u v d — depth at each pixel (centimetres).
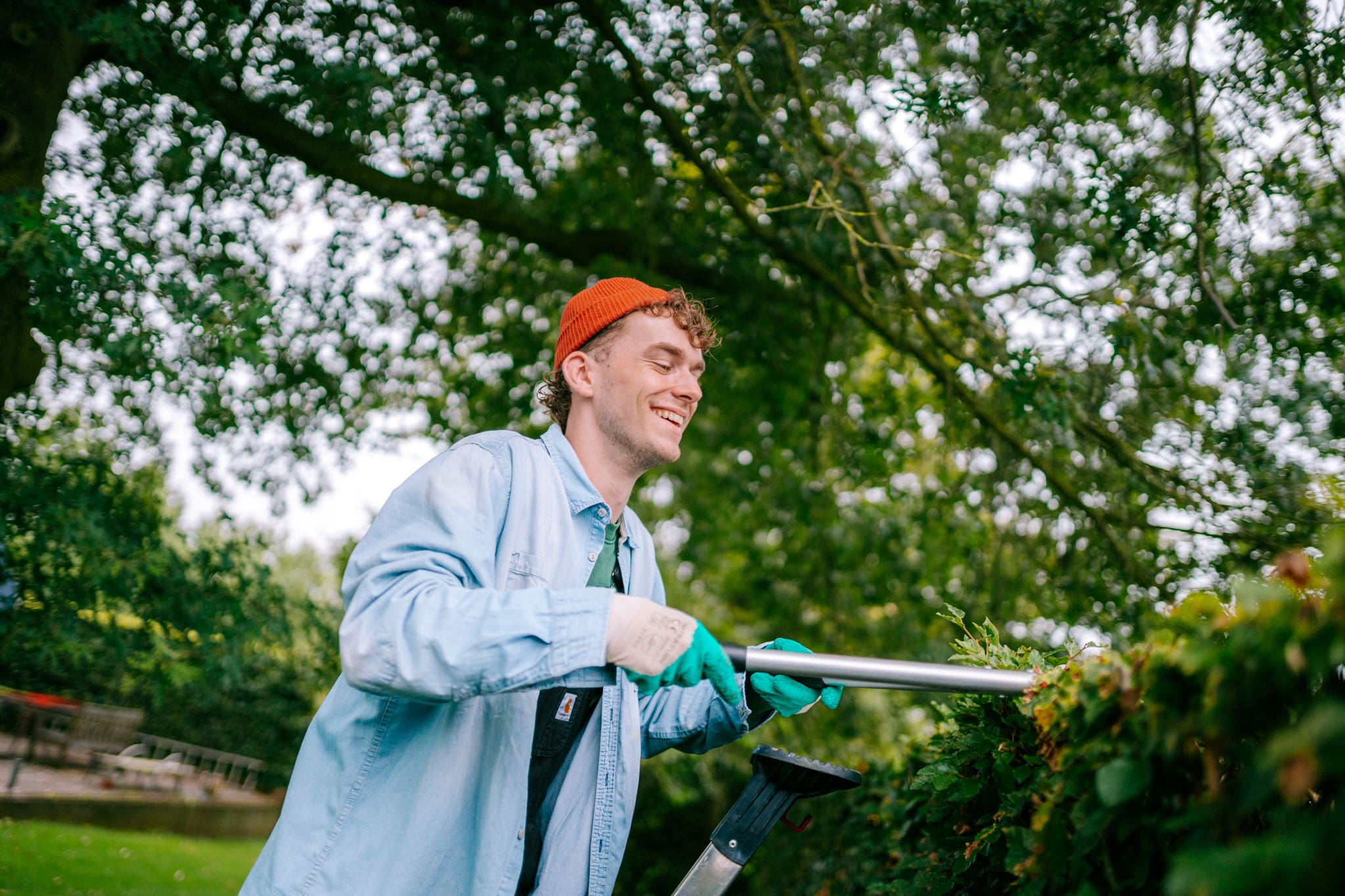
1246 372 361
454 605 141
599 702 178
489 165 450
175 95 370
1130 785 95
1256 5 309
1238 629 85
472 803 157
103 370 368
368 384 552
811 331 597
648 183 512
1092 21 338
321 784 157
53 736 841
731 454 709
